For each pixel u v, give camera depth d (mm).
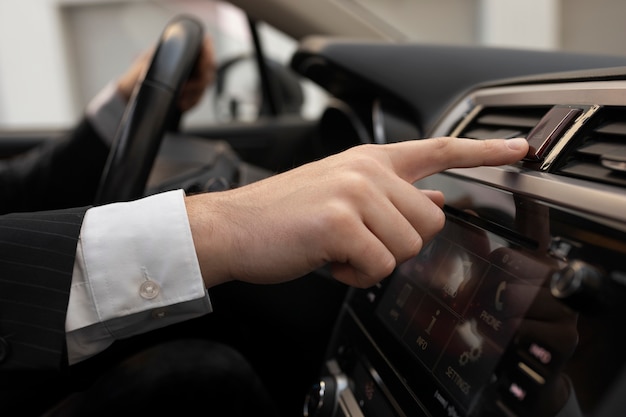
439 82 636
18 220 422
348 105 777
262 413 616
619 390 267
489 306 366
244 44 1526
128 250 411
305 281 721
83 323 415
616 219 305
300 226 367
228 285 738
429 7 1456
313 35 948
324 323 731
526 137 419
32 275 401
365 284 378
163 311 421
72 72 3170
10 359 391
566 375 292
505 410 318
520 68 635
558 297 308
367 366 476
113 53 3105
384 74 658
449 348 385
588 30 1479
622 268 286
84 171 971
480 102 556
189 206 420
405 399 404
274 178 408
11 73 3156
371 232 366
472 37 1556
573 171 365
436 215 373
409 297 461
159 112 645
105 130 919
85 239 415
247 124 1392
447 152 384
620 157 341
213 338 770
